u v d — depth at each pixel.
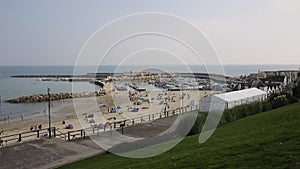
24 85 95.31
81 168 10.03
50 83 103.94
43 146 13.36
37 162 11.07
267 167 6.89
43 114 40.25
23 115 40.28
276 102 21.81
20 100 56.84
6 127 31.94
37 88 84.62
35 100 57.38
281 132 10.49
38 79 123.88
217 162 8.10
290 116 14.20
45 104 52.38
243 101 22.22
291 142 8.74
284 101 21.88
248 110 19.95
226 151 9.15
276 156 7.59
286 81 44.41
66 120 33.66
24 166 10.60
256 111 20.25
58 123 32.22
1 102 56.53
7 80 119.69
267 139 9.65
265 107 21.06
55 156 11.81
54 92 72.38
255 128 13.09
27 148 13.01
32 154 12.09
